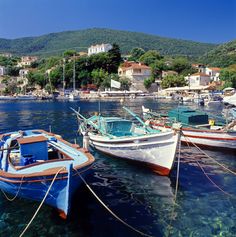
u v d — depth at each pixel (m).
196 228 10.35
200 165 17.31
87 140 17.73
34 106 66.56
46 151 13.10
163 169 15.34
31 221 10.07
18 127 32.84
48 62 146.38
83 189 13.63
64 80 105.38
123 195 13.00
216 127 22.34
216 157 19.00
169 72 114.69
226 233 10.05
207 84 105.12
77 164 11.66
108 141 17.84
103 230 10.19
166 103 70.19
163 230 10.22
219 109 54.50
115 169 16.39
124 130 20.06
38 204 11.89
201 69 125.06
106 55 116.31
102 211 11.51
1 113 49.81
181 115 23.06
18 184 10.84
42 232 10.04
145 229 10.27
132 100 81.50
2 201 12.26
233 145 19.75
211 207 11.89
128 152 16.77
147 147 15.66
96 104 69.81
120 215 11.22
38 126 33.06
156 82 108.19
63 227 10.34
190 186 14.05
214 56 164.25
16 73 165.38
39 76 118.94
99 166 16.86
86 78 107.81
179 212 11.48
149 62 129.12
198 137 20.88
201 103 64.88
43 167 11.30
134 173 15.79
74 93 95.06
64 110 54.88
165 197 12.80
